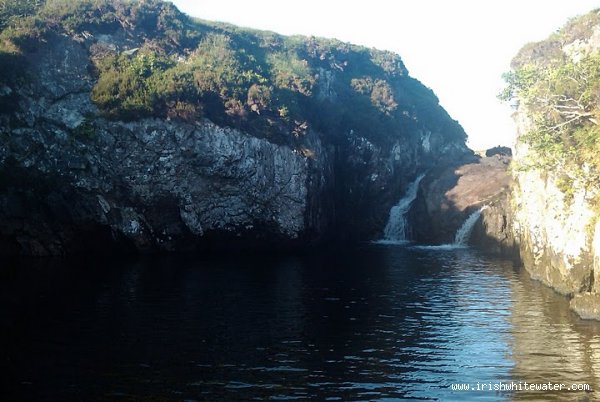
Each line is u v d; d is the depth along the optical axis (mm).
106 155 52531
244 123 58688
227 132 56312
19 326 22922
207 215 56219
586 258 27797
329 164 72188
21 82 51062
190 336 21750
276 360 18750
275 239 59906
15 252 47062
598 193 27250
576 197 29094
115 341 20859
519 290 32000
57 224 49375
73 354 19234
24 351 19500
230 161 55938
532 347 20109
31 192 48250
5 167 47719
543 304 27797
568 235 29750
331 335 22031
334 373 17438
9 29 54250
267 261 48125
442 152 96375
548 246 33688
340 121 78938
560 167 30812
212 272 40344
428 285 34250
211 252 55875
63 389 15953
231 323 24000
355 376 17172
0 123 48812
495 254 53156
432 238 67875
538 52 48125
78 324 23391
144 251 53469
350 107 86250
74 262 44781
